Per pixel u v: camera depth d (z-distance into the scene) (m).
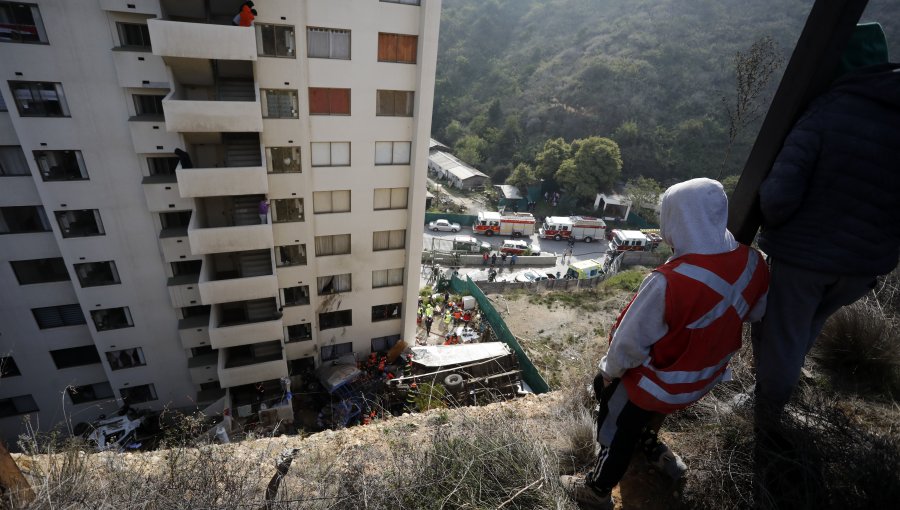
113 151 15.15
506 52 88.94
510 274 38.88
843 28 2.44
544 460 3.02
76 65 13.90
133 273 16.83
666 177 58.84
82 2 13.36
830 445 2.83
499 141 68.12
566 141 65.06
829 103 2.50
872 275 2.55
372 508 2.87
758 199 2.94
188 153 15.96
